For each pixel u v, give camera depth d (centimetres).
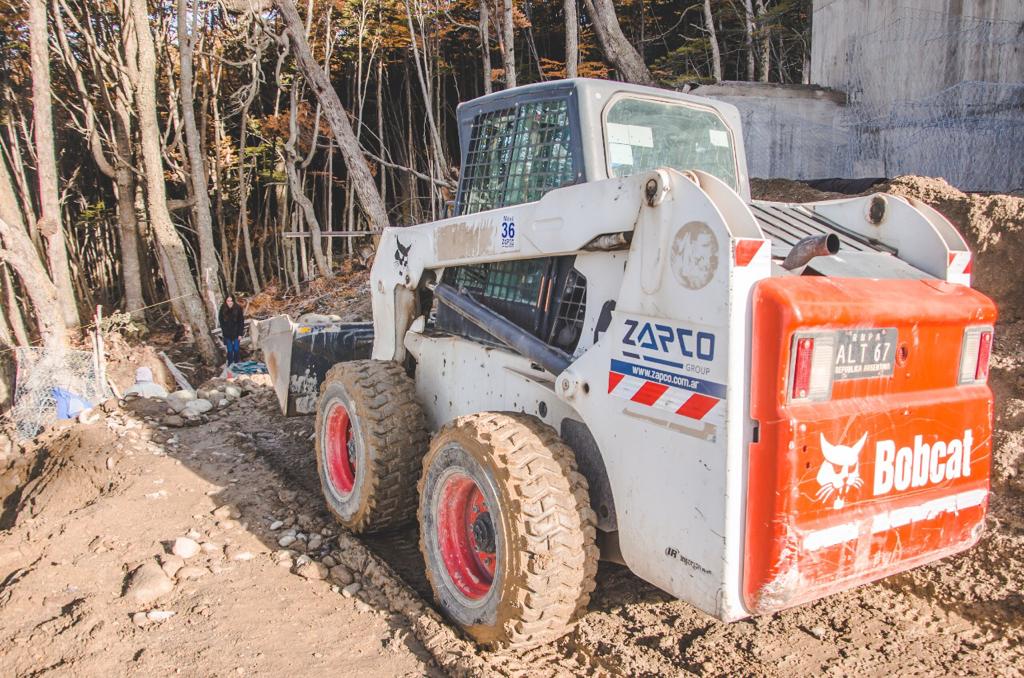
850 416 284
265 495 570
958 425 320
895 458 299
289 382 662
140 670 348
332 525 518
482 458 341
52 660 361
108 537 499
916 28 1245
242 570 456
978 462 329
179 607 408
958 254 348
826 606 376
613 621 373
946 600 374
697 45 2397
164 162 2788
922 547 313
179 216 3209
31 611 408
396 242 521
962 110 1128
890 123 1216
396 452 457
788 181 966
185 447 681
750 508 275
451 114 3241
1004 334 562
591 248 348
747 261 272
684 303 289
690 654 339
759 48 2552
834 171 1316
